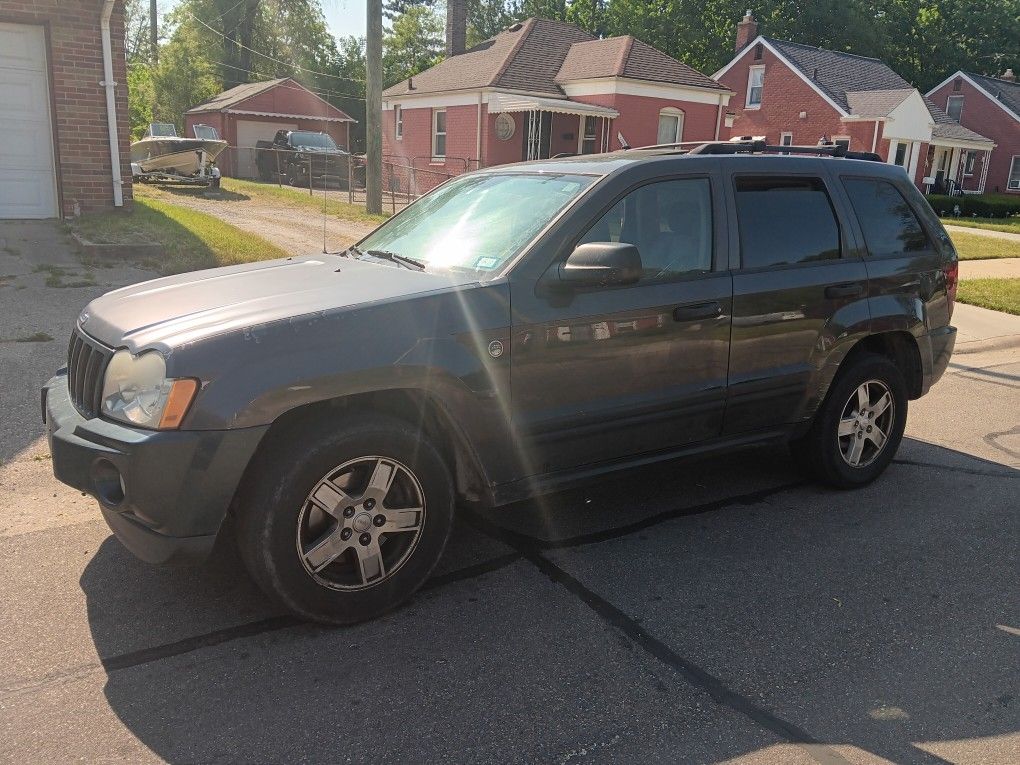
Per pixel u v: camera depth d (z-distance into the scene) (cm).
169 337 306
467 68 2898
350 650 317
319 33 5488
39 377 611
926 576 394
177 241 1109
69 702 280
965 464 558
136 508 297
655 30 4616
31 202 1188
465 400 342
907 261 504
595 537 427
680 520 452
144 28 6194
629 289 387
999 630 348
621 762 261
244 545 313
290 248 1184
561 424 372
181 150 2055
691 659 320
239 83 4981
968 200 3325
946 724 285
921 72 5103
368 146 1809
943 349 533
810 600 368
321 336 314
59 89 1148
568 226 372
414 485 339
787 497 490
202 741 264
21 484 453
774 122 3681
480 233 396
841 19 4666
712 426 429
